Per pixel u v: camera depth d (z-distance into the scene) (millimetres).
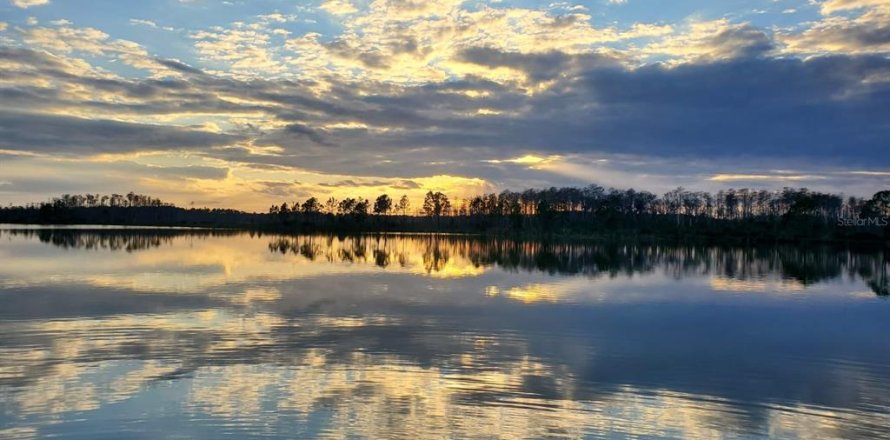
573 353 17266
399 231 163250
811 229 117812
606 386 14266
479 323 21078
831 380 15070
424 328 20047
